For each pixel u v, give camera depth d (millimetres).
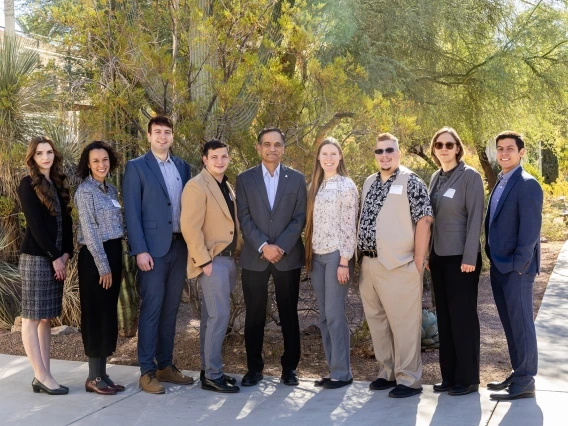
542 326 7016
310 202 5258
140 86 6414
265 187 5277
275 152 5258
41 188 5012
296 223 5230
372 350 6094
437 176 5141
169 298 5367
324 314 5285
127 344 6738
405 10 9609
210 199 5172
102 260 4961
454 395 4859
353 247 5113
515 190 4801
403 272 4879
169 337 5406
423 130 10328
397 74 9914
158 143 5258
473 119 11391
